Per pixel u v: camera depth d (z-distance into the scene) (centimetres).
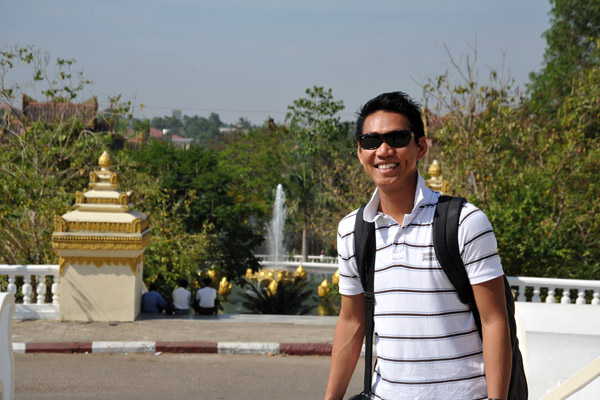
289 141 4650
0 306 427
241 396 653
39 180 1288
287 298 1644
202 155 2830
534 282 920
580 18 2936
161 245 1534
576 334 425
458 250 206
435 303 209
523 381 220
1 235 1220
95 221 922
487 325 208
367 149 220
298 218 4181
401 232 216
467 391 207
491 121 1689
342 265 237
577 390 269
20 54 1391
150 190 1812
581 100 1789
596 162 1623
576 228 1462
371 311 223
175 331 884
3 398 434
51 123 1487
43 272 952
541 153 1719
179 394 655
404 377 211
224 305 2173
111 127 1677
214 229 2672
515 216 1172
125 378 705
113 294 930
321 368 761
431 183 1044
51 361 764
